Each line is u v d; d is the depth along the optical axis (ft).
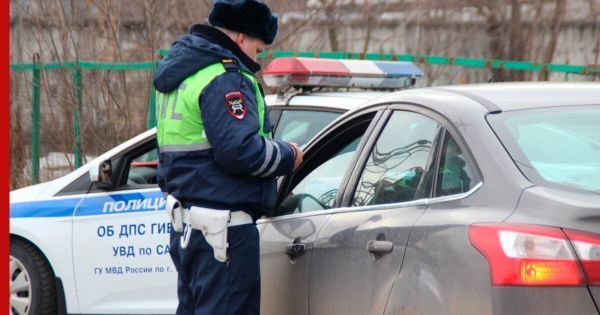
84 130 78.33
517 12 82.89
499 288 19.48
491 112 22.95
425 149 23.98
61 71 78.59
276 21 29.71
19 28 83.56
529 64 70.13
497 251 19.70
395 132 25.88
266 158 27.02
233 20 28.63
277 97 42.37
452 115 23.36
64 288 42.37
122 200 41.47
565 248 19.07
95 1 79.36
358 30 87.66
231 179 27.35
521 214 19.98
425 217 22.48
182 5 80.84
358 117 28.40
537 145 21.84
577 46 82.23
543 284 19.04
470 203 21.29
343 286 25.18
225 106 26.99
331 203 27.58
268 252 29.40
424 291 21.54
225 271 27.27
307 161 30.12
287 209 29.99
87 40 81.00
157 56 76.28
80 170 43.60
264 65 73.61
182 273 28.68
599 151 21.94
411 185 23.97
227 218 27.09
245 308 27.55
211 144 27.14
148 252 40.60
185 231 27.86
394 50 87.04
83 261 41.98
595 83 26.68
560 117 23.21
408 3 86.38
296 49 85.25
